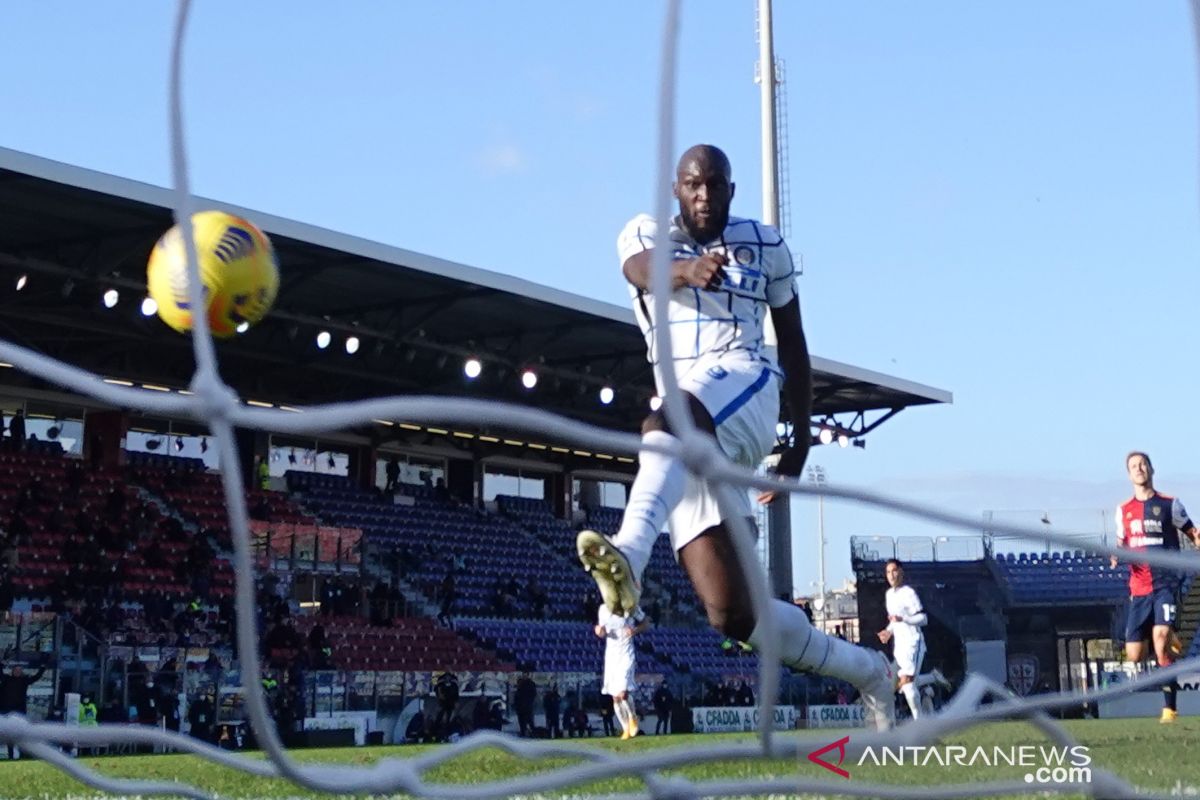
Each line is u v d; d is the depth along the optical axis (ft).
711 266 14.40
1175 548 40.22
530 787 8.23
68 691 69.51
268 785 20.40
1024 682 119.24
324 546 103.09
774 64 94.38
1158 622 40.37
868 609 124.77
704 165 15.62
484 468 131.03
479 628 105.40
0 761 37.17
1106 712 88.94
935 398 122.01
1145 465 39.81
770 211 93.97
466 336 103.04
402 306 92.89
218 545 98.99
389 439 121.90
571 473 137.18
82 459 102.27
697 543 14.93
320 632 87.51
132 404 7.63
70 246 79.61
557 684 92.63
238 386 107.76
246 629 7.34
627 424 128.16
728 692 99.76
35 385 100.37
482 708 86.48
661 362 6.98
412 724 82.07
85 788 21.45
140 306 88.33
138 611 84.07
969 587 122.42
